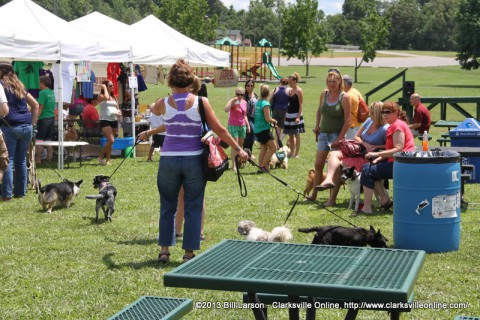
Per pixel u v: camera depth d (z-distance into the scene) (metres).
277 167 14.91
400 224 7.46
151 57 17.44
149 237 8.35
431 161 7.26
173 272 3.52
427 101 17.53
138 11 150.62
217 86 22.94
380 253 3.90
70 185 10.48
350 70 74.50
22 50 13.88
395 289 3.14
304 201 10.84
